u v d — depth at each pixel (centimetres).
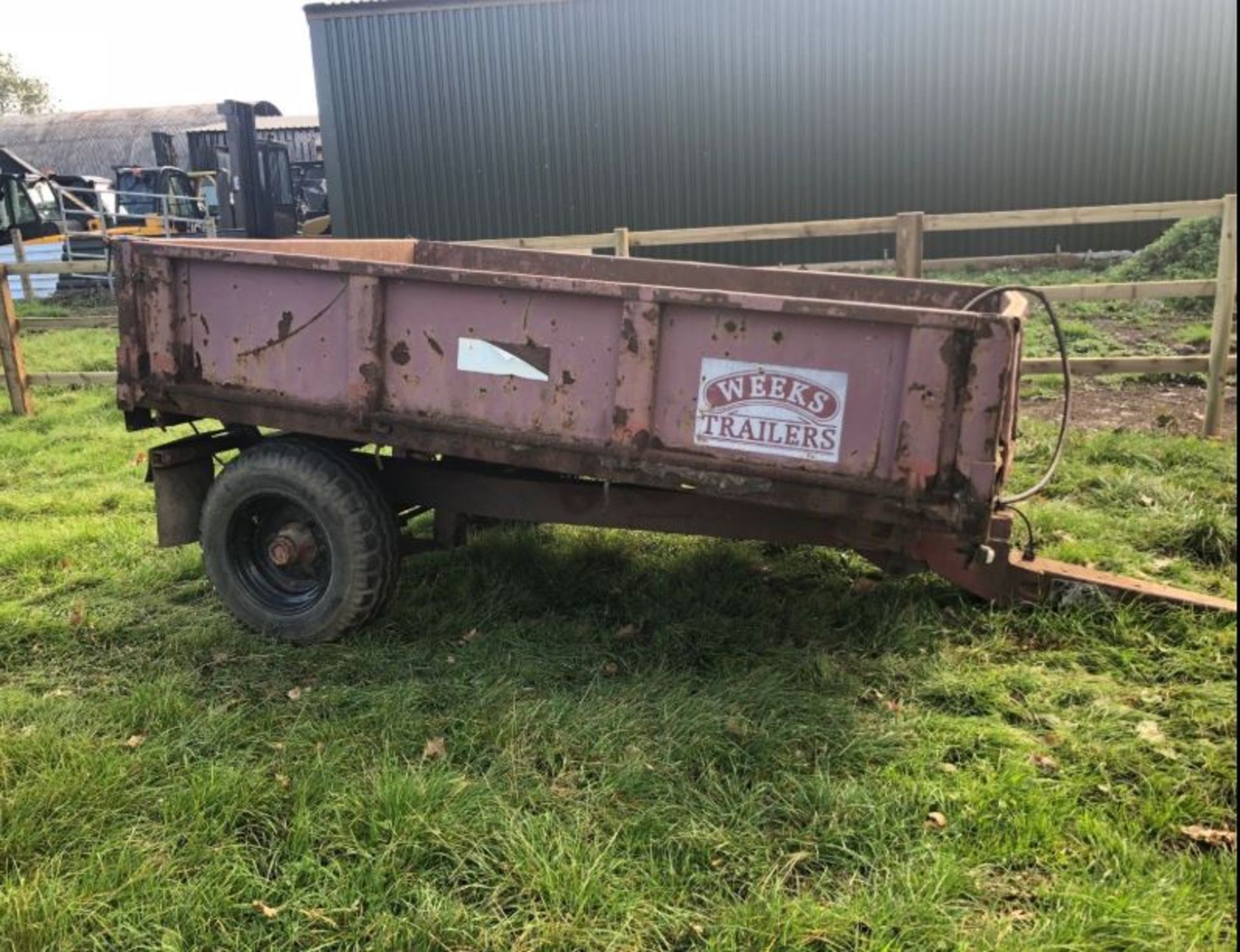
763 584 480
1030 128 1579
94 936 261
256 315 411
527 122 1677
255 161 2116
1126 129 1559
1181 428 732
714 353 349
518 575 493
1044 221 711
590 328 362
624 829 298
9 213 2053
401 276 380
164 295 422
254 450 427
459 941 259
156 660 425
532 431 379
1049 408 812
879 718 361
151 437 837
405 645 428
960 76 1575
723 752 336
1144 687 381
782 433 346
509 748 341
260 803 313
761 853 290
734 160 1653
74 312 1686
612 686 385
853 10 1575
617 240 759
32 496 670
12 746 341
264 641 434
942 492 329
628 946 256
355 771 332
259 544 449
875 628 430
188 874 283
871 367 332
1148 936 254
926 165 1614
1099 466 630
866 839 294
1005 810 304
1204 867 278
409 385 394
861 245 1662
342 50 1678
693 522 410
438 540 456
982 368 316
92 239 2011
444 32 1653
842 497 344
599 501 422
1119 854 286
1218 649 395
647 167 1672
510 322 373
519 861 282
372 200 1731
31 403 936
